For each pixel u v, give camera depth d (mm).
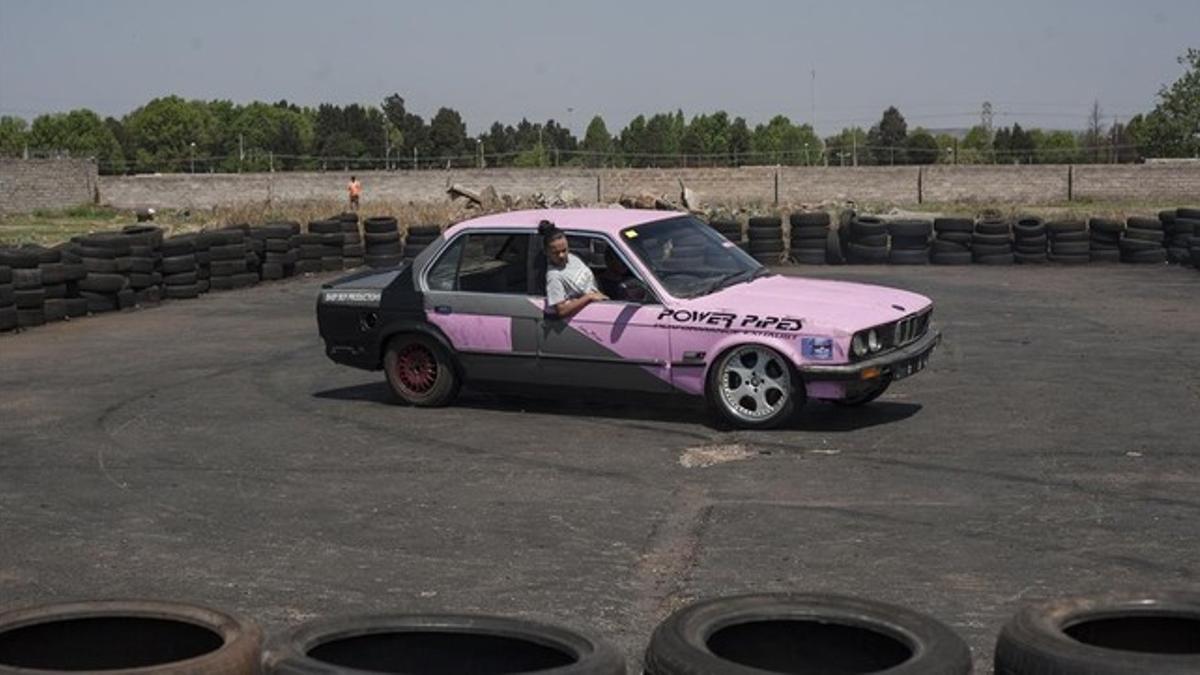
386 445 10625
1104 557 7441
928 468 9523
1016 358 14422
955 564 7363
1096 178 52562
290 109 100938
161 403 12594
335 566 7547
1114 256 26266
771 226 27250
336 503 8906
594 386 11297
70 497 9156
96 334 17938
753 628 3873
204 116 90625
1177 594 3920
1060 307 19266
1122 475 9234
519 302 11461
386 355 12086
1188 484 8977
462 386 11875
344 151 76000
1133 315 18188
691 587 7066
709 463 9805
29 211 55125
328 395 12883
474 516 8531
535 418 11531
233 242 23625
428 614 3891
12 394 13227
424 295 11828
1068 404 11750
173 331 18141
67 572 7504
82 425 11594
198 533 8250
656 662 3654
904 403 11867
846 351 10484
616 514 8523
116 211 55125
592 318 11180
